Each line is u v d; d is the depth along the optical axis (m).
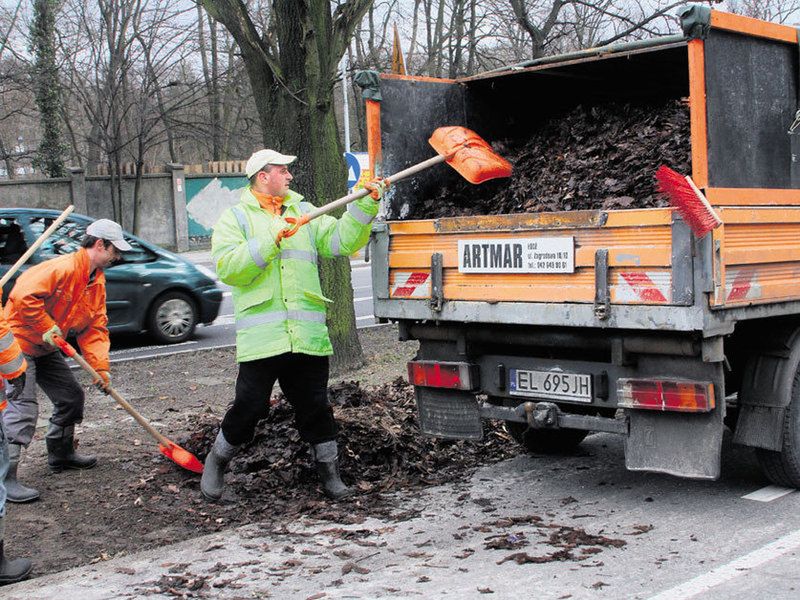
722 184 4.48
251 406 5.11
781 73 4.90
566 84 6.39
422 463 5.92
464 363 5.37
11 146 32.28
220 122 32.50
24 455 6.43
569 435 6.26
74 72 27.30
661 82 6.30
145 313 11.94
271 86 9.09
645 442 4.73
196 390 8.99
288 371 5.25
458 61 18.36
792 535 4.43
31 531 4.96
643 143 5.65
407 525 4.86
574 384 5.01
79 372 10.15
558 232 4.71
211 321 12.55
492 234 4.97
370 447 5.86
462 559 4.29
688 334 4.46
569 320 4.70
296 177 9.09
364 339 11.88
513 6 13.77
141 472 5.93
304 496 5.43
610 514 4.92
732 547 4.29
